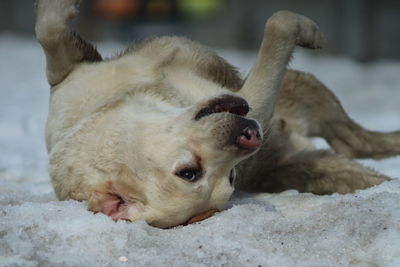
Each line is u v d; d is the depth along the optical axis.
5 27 36.31
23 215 6.42
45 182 9.30
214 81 8.30
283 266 5.80
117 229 6.16
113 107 7.18
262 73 8.13
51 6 8.09
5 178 9.80
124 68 7.74
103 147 6.86
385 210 6.51
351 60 25.86
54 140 7.64
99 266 5.71
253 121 6.27
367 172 8.98
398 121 15.73
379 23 29.19
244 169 8.46
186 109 6.55
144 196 6.56
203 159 6.38
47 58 8.11
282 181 9.01
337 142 10.49
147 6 31.70
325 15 33.44
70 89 7.77
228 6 34.75
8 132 13.95
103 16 31.88
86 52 8.23
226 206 7.12
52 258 5.76
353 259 5.92
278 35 8.20
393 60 28.84
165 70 7.87
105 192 6.73
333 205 6.66
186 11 32.53
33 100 17.92
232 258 5.89
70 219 6.31
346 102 18.47
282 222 6.42
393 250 5.93
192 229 6.36
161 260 5.80
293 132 10.05
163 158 6.43
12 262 5.59
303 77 10.06
